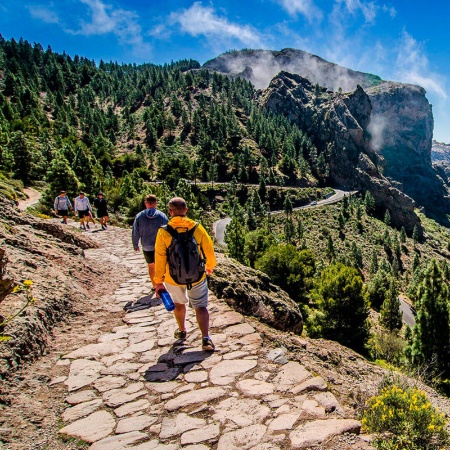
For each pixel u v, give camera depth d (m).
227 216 124.38
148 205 6.92
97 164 104.88
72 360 4.46
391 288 43.53
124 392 3.69
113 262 10.50
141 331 5.38
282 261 32.09
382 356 24.27
